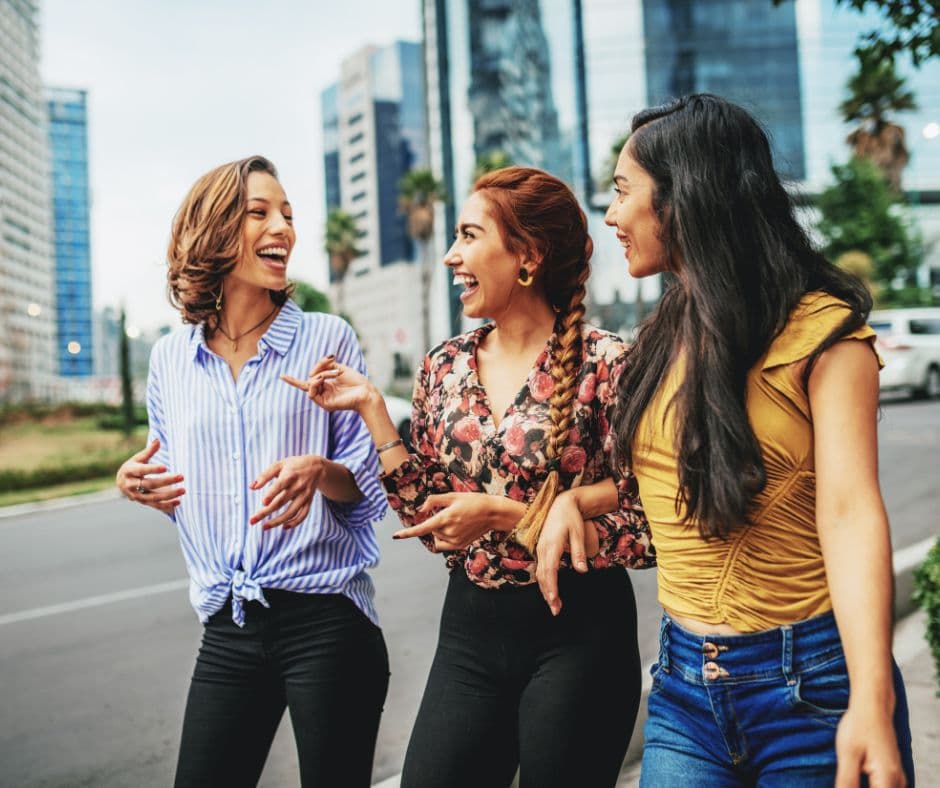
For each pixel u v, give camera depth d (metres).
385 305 118.38
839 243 33.81
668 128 1.29
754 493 1.18
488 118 59.69
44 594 6.61
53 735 3.66
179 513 1.84
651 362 1.33
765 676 1.20
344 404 1.68
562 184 1.70
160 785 3.15
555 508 1.53
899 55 3.47
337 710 1.72
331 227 49.78
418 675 4.06
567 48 55.41
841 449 1.11
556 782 1.53
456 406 1.70
